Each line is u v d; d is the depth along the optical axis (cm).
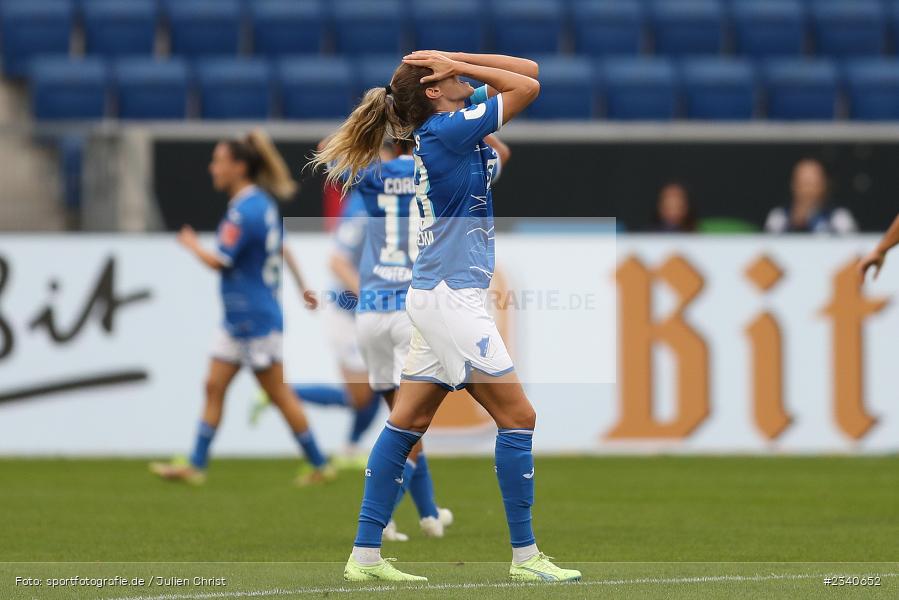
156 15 5753
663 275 3903
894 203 3931
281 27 5734
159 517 2714
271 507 2888
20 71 5559
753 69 5522
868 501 2973
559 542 2338
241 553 2211
